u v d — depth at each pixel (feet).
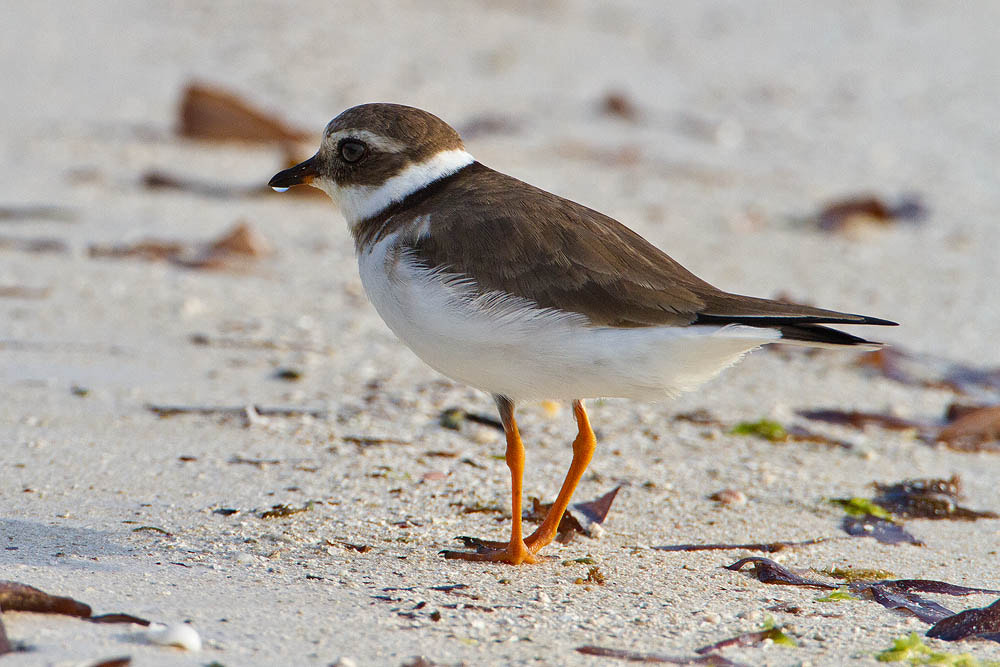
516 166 69.92
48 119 71.15
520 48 97.30
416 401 37.55
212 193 61.16
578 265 25.94
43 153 64.85
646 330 25.55
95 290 45.96
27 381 36.78
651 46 104.58
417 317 26.45
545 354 25.76
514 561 26.32
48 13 92.48
